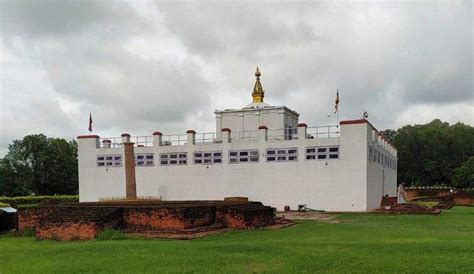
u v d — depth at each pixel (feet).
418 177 278.26
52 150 228.02
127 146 96.89
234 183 129.29
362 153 114.73
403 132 292.81
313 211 115.24
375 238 53.31
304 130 122.11
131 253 41.37
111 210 58.59
